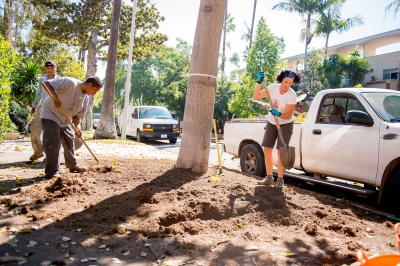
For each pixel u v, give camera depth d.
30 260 2.63
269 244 3.22
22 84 14.36
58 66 26.84
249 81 24.97
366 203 5.32
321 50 28.69
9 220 3.40
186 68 36.06
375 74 29.77
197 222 3.61
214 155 12.32
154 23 23.34
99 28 21.72
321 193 6.02
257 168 6.69
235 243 3.16
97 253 2.82
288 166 4.78
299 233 3.58
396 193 4.57
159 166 5.89
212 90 5.39
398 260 1.83
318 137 5.71
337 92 5.77
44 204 3.88
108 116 14.39
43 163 6.70
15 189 4.48
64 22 20.05
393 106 5.26
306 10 28.88
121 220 3.50
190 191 4.35
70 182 4.52
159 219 3.52
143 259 2.76
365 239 3.57
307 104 8.26
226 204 4.02
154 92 39.59
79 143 5.72
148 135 16.08
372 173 4.84
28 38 27.92
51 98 5.00
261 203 4.21
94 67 22.62
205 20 5.23
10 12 25.84
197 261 2.77
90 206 3.82
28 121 13.94
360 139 5.03
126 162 6.74
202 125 5.34
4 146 9.51
